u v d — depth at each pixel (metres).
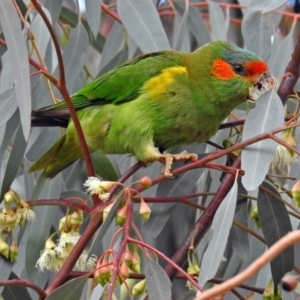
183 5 8.22
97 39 8.60
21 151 6.11
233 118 8.18
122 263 4.81
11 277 6.45
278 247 3.19
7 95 5.87
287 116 6.18
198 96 6.80
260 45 6.54
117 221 5.04
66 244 5.77
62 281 5.49
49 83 7.02
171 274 5.78
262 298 6.09
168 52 7.05
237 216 6.54
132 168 6.61
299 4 9.66
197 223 5.93
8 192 5.79
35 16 7.23
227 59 6.82
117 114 6.79
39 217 6.59
